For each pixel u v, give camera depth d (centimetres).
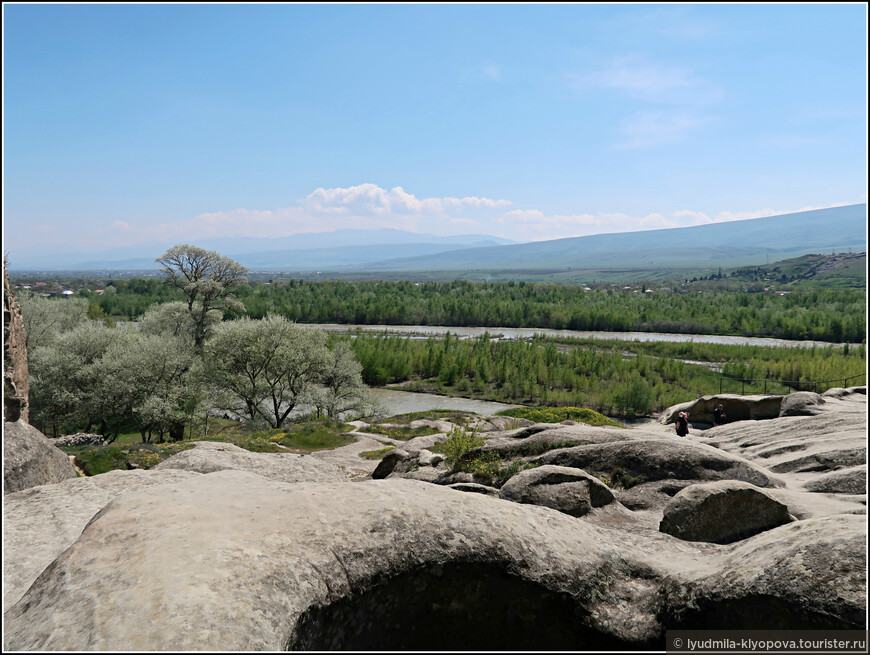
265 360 4350
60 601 541
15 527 1031
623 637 720
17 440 1466
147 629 496
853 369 5919
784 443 1792
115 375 3741
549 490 1268
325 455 2562
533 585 746
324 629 629
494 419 3381
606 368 6725
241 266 5625
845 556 638
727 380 6319
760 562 693
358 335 9075
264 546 657
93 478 1378
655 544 970
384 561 704
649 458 1509
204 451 1831
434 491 877
